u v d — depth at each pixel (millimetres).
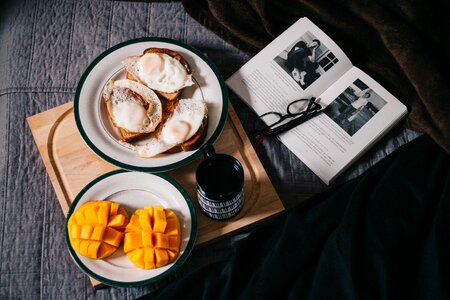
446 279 995
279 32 1283
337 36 1285
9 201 1114
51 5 1297
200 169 1013
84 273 1055
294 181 1149
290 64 1230
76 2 1298
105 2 1298
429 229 1062
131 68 1155
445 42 1221
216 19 1279
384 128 1170
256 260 1055
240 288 1022
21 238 1082
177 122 1101
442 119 1146
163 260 997
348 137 1164
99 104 1147
